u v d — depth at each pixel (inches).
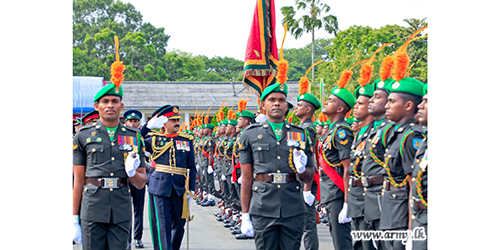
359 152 205.6
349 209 216.7
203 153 552.4
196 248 310.8
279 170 202.1
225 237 349.1
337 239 239.3
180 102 922.7
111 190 205.6
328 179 242.8
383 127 191.2
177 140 285.6
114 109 210.5
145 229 380.5
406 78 182.5
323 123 378.9
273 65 277.0
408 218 175.9
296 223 201.0
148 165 321.4
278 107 206.5
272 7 280.8
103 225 205.9
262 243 201.6
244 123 371.9
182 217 280.2
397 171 179.3
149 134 287.6
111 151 208.2
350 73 246.4
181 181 280.1
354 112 219.3
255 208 201.9
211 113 939.3
